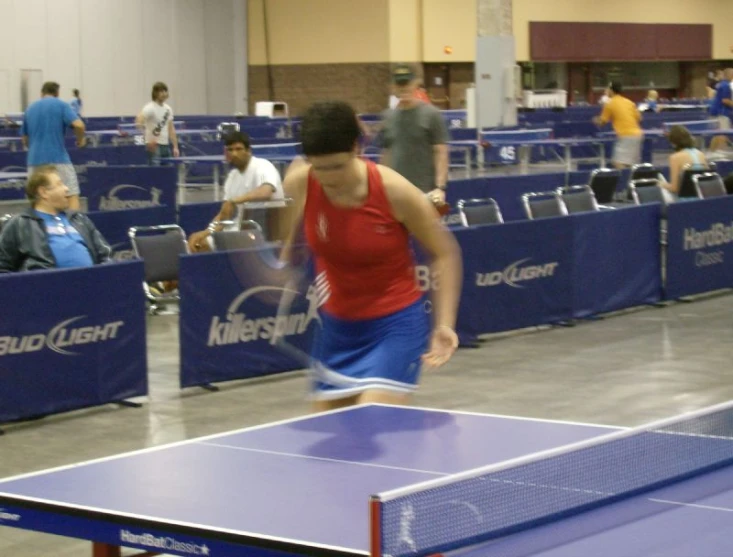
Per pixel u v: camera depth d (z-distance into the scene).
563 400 8.09
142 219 12.14
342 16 36.75
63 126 15.55
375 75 36.31
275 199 11.02
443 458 3.57
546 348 9.94
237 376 8.80
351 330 4.50
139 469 3.55
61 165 15.59
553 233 10.71
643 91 44.28
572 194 13.04
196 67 37.66
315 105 4.11
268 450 3.72
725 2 45.66
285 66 37.91
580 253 11.01
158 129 19.88
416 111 9.79
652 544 2.83
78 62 34.97
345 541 2.84
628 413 7.71
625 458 3.40
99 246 8.49
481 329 10.14
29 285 7.52
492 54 25.30
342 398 4.51
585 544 2.82
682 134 14.16
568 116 30.95
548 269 10.71
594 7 41.31
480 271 10.10
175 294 11.68
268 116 32.44
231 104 38.56
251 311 8.83
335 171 4.11
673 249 11.94
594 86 42.72
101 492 3.32
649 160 22.75
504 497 3.01
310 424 4.04
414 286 4.53
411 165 9.84
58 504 3.21
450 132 24.48
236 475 3.45
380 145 10.20
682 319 11.20
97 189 15.85
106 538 3.15
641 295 11.73
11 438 7.34
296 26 37.59
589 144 23.66
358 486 3.31
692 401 8.02
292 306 9.04
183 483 3.39
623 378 8.75
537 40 39.72
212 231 10.69
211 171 23.52
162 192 15.95
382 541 2.61
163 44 36.88
